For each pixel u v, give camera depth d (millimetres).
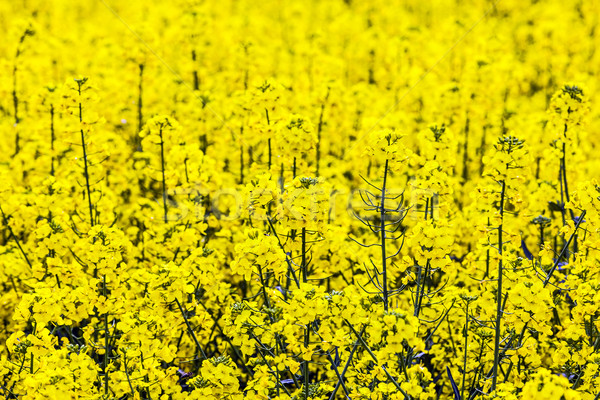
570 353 5941
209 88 12750
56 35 18688
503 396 4781
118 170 10156
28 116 11852
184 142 9266
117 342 5805
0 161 10781
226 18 20484
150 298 5531
